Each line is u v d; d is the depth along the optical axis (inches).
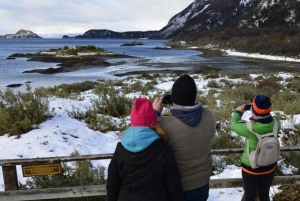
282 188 184.1
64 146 272.7
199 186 100.8
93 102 469.7
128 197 89.5
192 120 96.4
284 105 447.8
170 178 88.8
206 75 1044.5
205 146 100.3
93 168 225.0
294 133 287.4
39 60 2236.7
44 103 365.7
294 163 229.3
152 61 2127.2
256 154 128.3
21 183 202.4
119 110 420.5
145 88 705.0
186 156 97.7
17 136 289.9
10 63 1998.0
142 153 86.6
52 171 150.9
